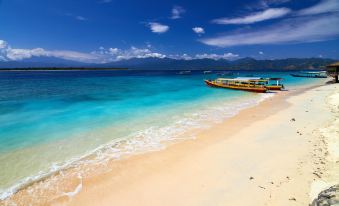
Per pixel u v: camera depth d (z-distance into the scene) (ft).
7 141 41.22
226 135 44.29
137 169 31.27
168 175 29.45
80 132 46.52
